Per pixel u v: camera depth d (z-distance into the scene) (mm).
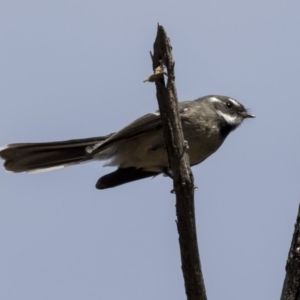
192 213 7559
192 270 7430
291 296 6992
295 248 7184
